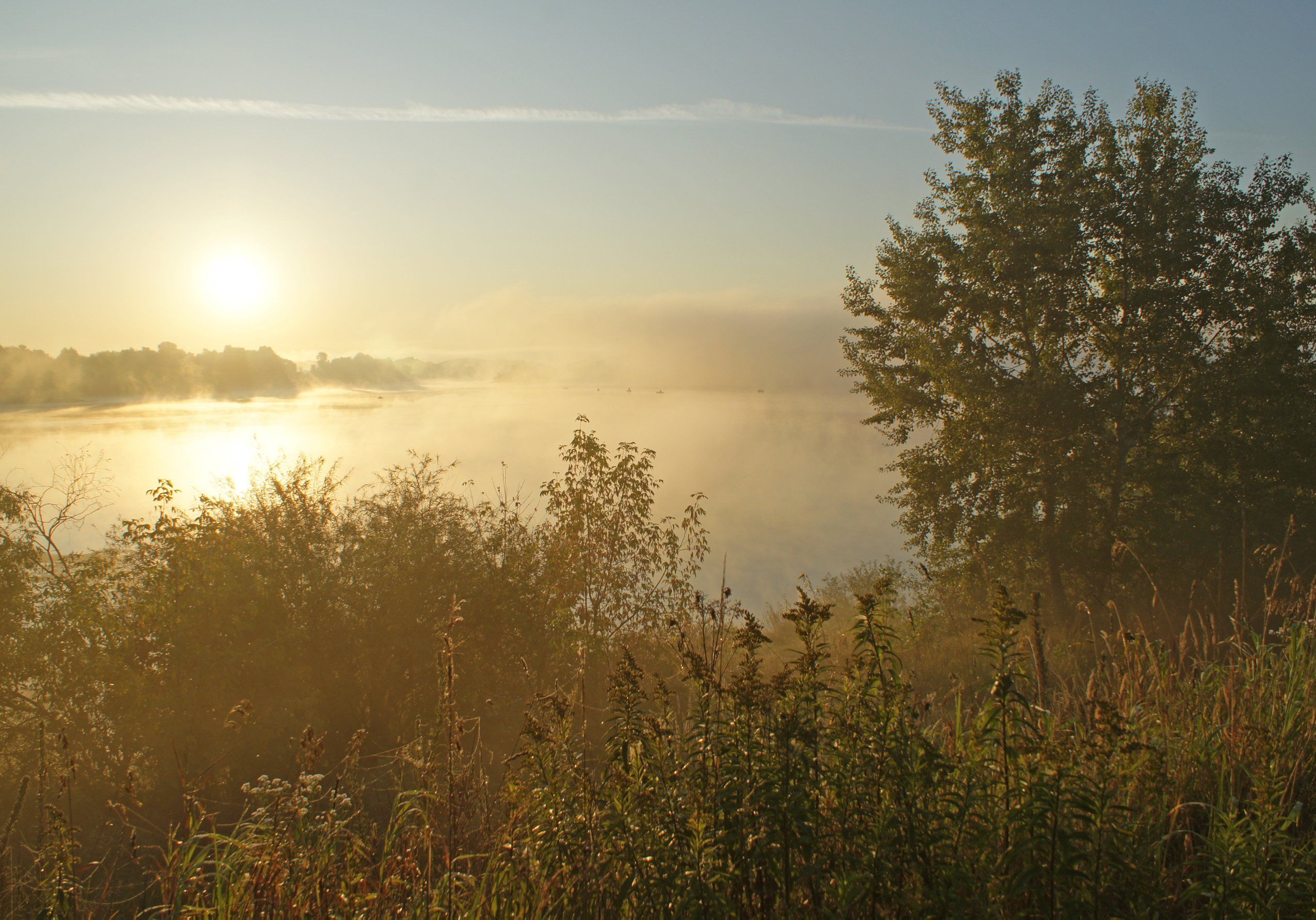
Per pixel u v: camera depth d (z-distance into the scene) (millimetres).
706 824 2877
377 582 12906
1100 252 19391
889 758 2881
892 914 2756
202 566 12250
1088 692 3896
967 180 20141
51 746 10070
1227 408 18031
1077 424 18297
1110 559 17531
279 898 3383
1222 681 4598
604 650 12758
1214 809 3221
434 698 12094
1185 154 18594
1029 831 2619
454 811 3809
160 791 10562
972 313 19797
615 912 2881
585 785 3105
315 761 3908
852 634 3111
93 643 11477
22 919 3785
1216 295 18062
